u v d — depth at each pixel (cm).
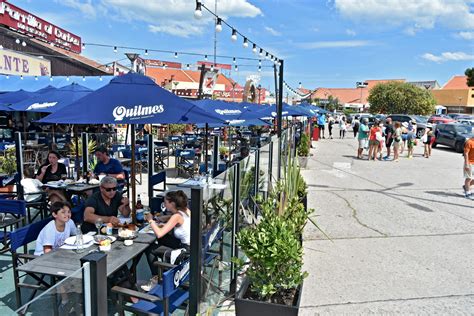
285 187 525
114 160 776
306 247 597
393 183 1141
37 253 402
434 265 536
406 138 1953
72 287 219
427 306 425
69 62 1833
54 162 737
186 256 392
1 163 903
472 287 471
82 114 400
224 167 955
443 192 1023
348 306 422
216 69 1872
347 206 852
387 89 5956
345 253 575
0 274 466
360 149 1739
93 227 475
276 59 902
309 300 433
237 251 438
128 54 1200
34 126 1552
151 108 422
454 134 2170
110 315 378
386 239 639
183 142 1474
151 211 612
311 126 2680
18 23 1443
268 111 1313
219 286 397
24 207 478
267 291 338
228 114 948
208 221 345
